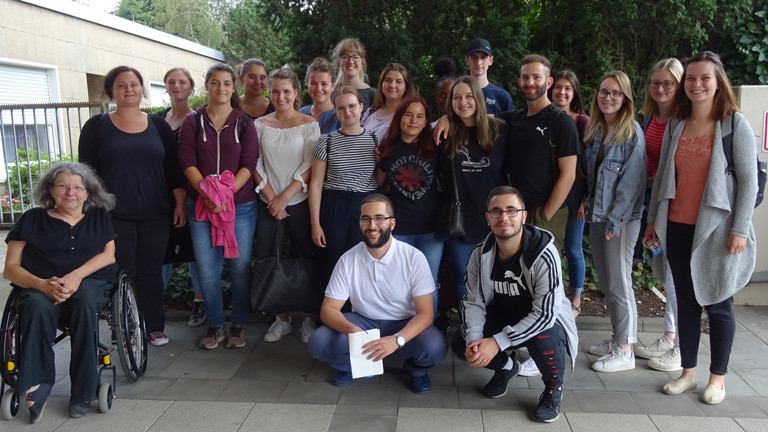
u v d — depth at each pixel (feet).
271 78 13.61
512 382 11.85
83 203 11.28
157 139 13.05
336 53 15.87
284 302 13.01
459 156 12.17
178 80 14.88
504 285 10.62
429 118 12.46
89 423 10.23
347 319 11.59
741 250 10.25
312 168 13.01
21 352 10.06
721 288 10.43
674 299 12.84
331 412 10.59
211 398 11.17
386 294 11.41
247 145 13.07
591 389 11.48
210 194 12.35
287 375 12.26
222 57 65.62
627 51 20.65
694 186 10.65
